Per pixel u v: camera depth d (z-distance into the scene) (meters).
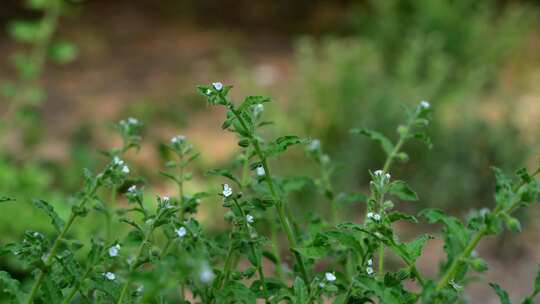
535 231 5.36
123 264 1.87
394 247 1.68
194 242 1.67
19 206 3.96
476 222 1.73
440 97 6.68
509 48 8.59
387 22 8.64
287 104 7.38
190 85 9.23
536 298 4.62
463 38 8.38
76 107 8.52
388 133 5.92
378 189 1.81
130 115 7.95
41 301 1.74
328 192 2.31
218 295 1.71
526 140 5.98
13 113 5.70
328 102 6.54
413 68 6.84
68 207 3.99
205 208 5.04
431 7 8.56
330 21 11.57
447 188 5.56
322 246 1.73
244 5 12.05
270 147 1.77
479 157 5.62
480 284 4.75
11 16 11.25
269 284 1.90
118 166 1.75
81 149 6.19
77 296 2.04
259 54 10.55
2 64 9.82
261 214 2.18
